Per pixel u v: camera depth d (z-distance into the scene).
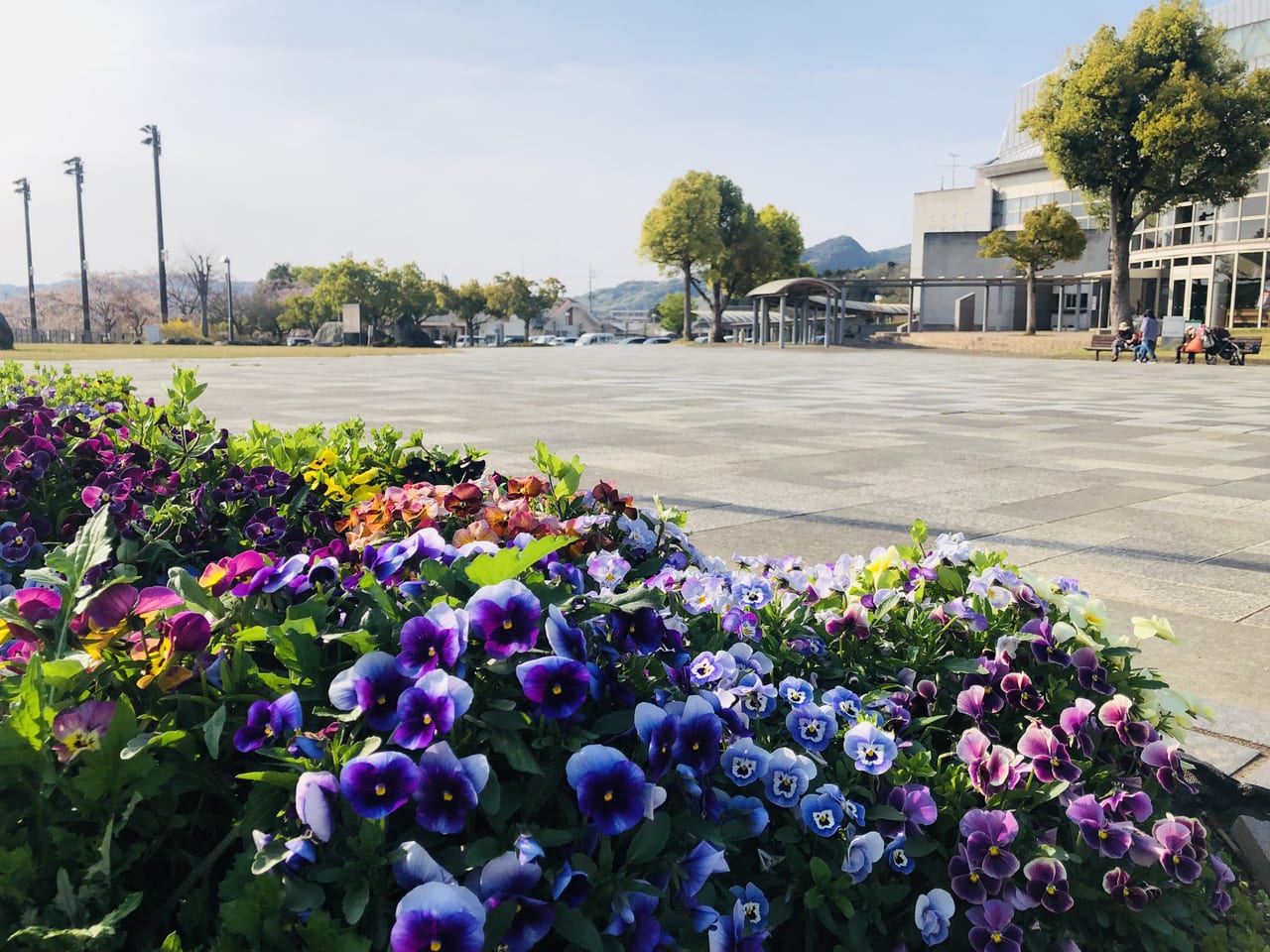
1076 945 2.05
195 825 1.67
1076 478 8.43
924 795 2.08
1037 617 2.79
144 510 3.38
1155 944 2.15
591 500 3.27
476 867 1.49
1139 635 2.84
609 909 1.56
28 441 3.74
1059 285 54.78
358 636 1.74
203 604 1.95
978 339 46.19
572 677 1.72
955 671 2.59
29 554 2.97
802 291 50.22
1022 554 5.62
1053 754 2.23
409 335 82.50
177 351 42.09
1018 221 63.38
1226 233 43.22
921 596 2.93
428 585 1.93
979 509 6.95
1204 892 2.32
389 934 1.42
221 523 3.65
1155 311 48.28
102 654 1.73
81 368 22.89
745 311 121.12
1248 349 31.30
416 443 4.85
